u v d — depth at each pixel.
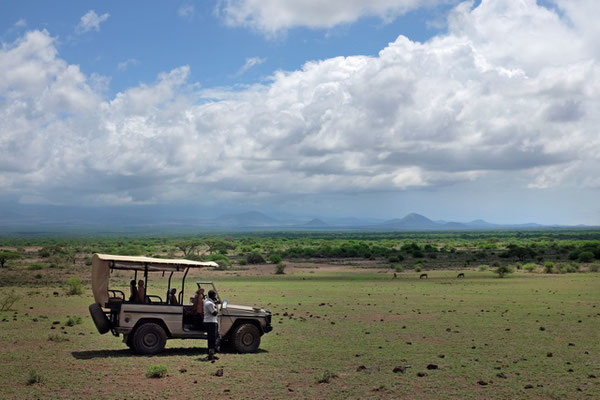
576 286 42.94
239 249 132.00
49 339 17.52
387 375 12.92
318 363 14.35
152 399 10.67
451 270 68.44
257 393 11.20
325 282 50.06
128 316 15.41
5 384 11.59
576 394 11.27
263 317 16.33
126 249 101.19
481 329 20.70
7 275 54.25
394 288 42.66
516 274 59.84
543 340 18.12
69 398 10.59
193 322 16.52
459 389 11.62
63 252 99.25
